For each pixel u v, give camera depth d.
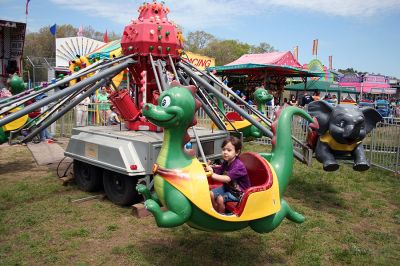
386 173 8.43
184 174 3.15
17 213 5.13
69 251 4.05
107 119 11.42
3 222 4.80
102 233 4.54
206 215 3.15
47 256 3.90
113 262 3.83
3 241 4.27
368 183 7.58
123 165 5.14
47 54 55.31
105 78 6.15
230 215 3.23
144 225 4.85
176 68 6.77
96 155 5.66
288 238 4.58
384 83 29.61
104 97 13.00
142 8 6.70
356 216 5.60
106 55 13.98
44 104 5.11
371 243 4.62
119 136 5.57
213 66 20.41
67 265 3.73
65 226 4.75
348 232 4.91
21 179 6.98
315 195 6.64
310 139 6.02
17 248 4.09
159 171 3.21
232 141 3.66
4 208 5.34
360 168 5.59
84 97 6.41
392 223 5.36
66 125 12.77
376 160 9.16
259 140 12.44
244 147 11.48
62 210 5.30
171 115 3.11
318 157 5.79
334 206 6.06
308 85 27.83
